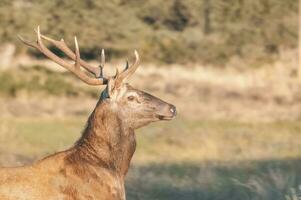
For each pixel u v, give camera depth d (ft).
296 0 375.25
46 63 307.58
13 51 314.35
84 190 90.43
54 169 89.51
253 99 305.32
